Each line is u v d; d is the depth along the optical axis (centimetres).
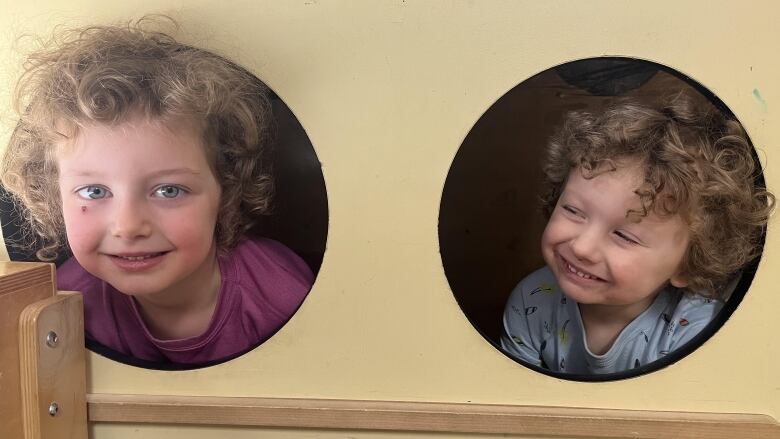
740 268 50
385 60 50
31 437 46
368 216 51
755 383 52
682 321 51
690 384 52
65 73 50
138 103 49
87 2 49
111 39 49
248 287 52
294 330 53
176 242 51
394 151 51
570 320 52
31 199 51
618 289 50
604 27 48
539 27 49
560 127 49
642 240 49
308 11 49
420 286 52
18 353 45
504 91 50
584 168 49
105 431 55
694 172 49
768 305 51
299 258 52
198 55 50
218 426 54
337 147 51
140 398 54
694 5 48
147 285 52
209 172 50
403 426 53
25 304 46
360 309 53
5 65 50
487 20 49
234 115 50
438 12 49
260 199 51
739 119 49
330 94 50
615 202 49
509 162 50
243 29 50
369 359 53
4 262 50
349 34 49
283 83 50
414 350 53
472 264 52
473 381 53
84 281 52
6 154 51
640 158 49
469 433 54
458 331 53
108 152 50
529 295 52
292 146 51
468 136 50
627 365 52
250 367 54
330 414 53
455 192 51
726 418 52
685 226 49
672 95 49
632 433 52
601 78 49
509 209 51
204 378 54
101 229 51
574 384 53
